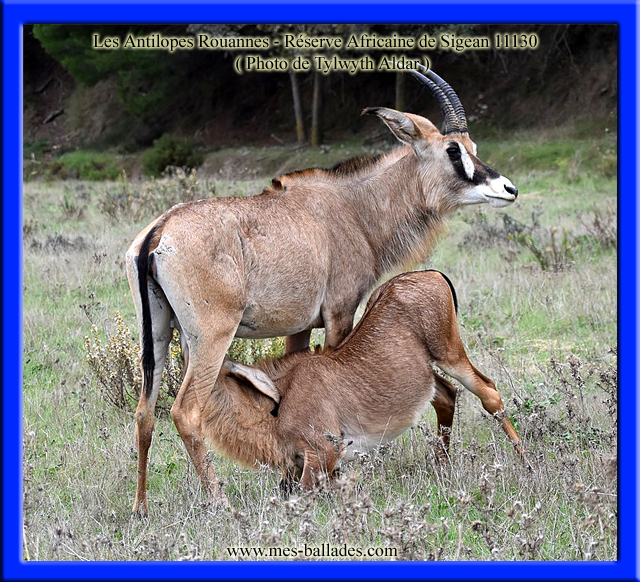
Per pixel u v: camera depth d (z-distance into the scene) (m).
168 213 16.52
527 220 43.19
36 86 122.81
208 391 16.47
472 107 93.75
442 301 17.12
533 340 24.56
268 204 17.56
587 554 13.42
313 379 16.75
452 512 15.24
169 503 16.19
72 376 22.75
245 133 107.31
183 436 16.27
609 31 89.00
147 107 102.44
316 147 96.06
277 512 15.08
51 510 15.98
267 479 16.56
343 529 13.75
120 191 56.81
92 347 22.30
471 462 16.53
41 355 24.20
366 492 15.51
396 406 16.92
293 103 107.50
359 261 18.70
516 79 93.50
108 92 116.00
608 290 27.97
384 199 19.34
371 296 17.84
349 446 16.83
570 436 17.44
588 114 86.19
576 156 72.25
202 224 16.34
